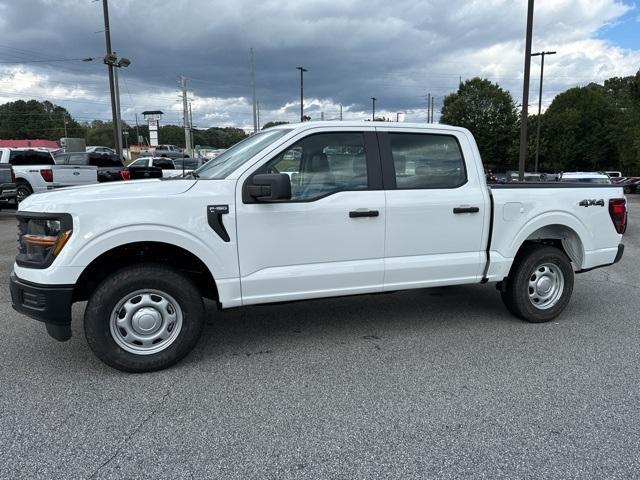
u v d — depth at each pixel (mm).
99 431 3156
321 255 4355
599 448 2979
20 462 2828
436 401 3559
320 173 4355
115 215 3758
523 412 3402
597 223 5465
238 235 4082
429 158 4758
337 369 4113
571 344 4703
